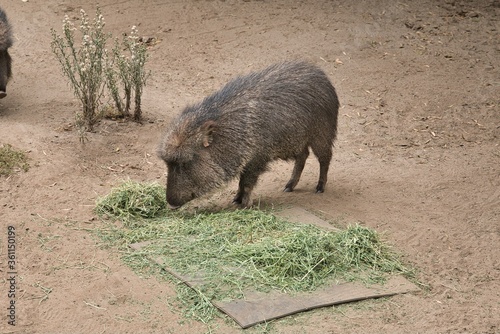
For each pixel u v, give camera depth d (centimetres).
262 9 1634
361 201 948
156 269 745
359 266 765
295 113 888
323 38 1504
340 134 1170
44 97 1225
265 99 877
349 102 1274
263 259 746
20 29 1484
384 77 1366
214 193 866
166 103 1234
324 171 960
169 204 858
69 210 868
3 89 1160
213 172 850
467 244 854
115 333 648
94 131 1090
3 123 1095
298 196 952
